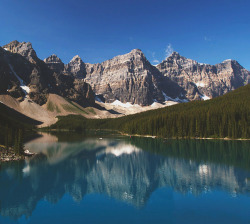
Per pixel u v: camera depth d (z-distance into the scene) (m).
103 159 96.94
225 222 39.56
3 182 63.69
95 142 160.88
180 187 57.16
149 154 106.19
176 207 45.84
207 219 40.72
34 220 41.75
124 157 100.69
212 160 87.38
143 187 58.88
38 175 70.94
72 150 122.88
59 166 83.50
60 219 42.19
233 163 81.50
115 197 52.31
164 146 130.50
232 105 175.88
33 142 161.62
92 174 72.31
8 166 83.00
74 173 73.62
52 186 60.47
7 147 100.81
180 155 100.19
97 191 56.59
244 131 150.50
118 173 73.31
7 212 45.28
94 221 41.06
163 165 81.75
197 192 53.41
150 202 49.00
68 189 58.25
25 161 91.88
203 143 136.88
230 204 46.38
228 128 154.75
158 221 40.50
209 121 165.25
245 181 60.38
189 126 169.88
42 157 101.38
